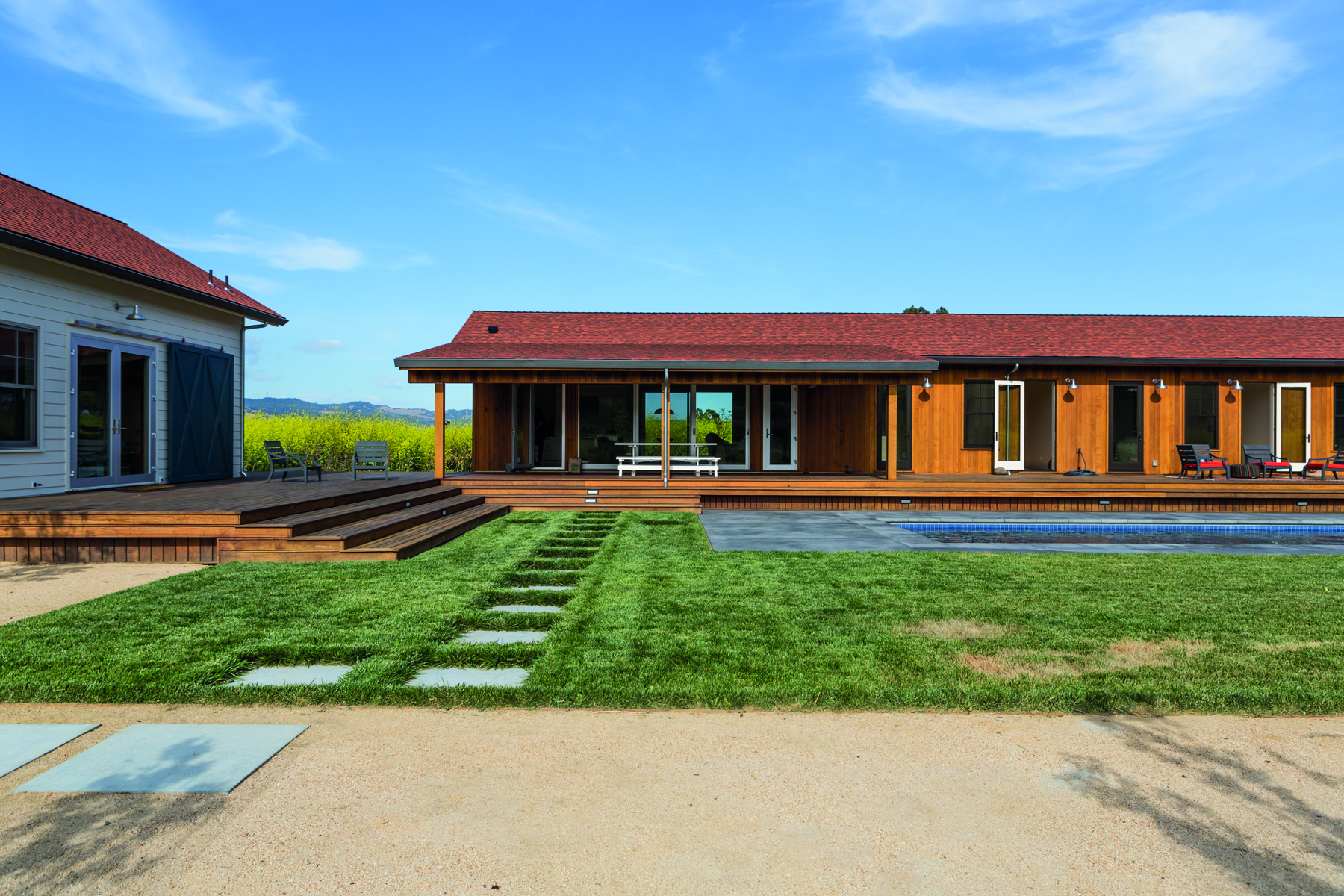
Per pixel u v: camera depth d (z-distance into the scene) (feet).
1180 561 24.90
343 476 48.42
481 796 9.03
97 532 24.75
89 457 35.88
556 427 52.37
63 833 8.05
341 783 9.36
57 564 24.40
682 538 30.19
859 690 12.39
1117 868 7.51
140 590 19.90
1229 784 9.39
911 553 26.48
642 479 42.93
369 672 13.26
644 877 7.34
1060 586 20.71
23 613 17.81
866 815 8.59
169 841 7.93
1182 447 48.06
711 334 57.52
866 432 52.31
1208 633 15.97
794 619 17.07
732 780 9.48
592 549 27.37
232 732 10.96
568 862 7.59
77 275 34.78
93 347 35.78
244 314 45.98
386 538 27.02
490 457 52.54
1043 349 51.75
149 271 38.06
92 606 18.13
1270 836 8.13
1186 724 11.42
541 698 12.20
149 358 39.55
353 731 11.07
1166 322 58.75
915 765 9.95
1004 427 51.52
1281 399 50.90
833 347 51.90
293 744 10.57
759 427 52.29
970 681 12.87
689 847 7.89
